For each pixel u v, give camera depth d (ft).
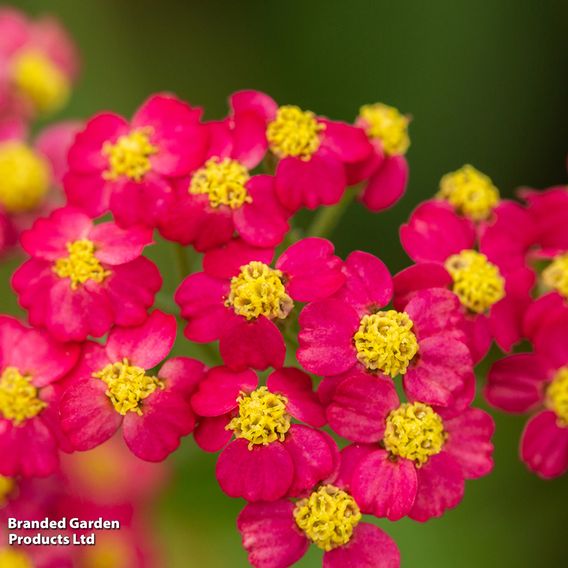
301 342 0.45
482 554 0.51
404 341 0.45
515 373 0.47
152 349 0.45
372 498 0.44
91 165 0.47
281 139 0.47
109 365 0.45
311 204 0.47
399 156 0.48
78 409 0.45
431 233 0.47
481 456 0.45
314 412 0.45
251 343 0.45
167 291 0.53
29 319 0.46
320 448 0.45
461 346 0.45
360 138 0.47
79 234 0.46
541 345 0.47
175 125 0.47
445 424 0.45
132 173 0.46
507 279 0.47
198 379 0.45
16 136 0.52
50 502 0.47
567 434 0.47
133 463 0.49
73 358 0.45
